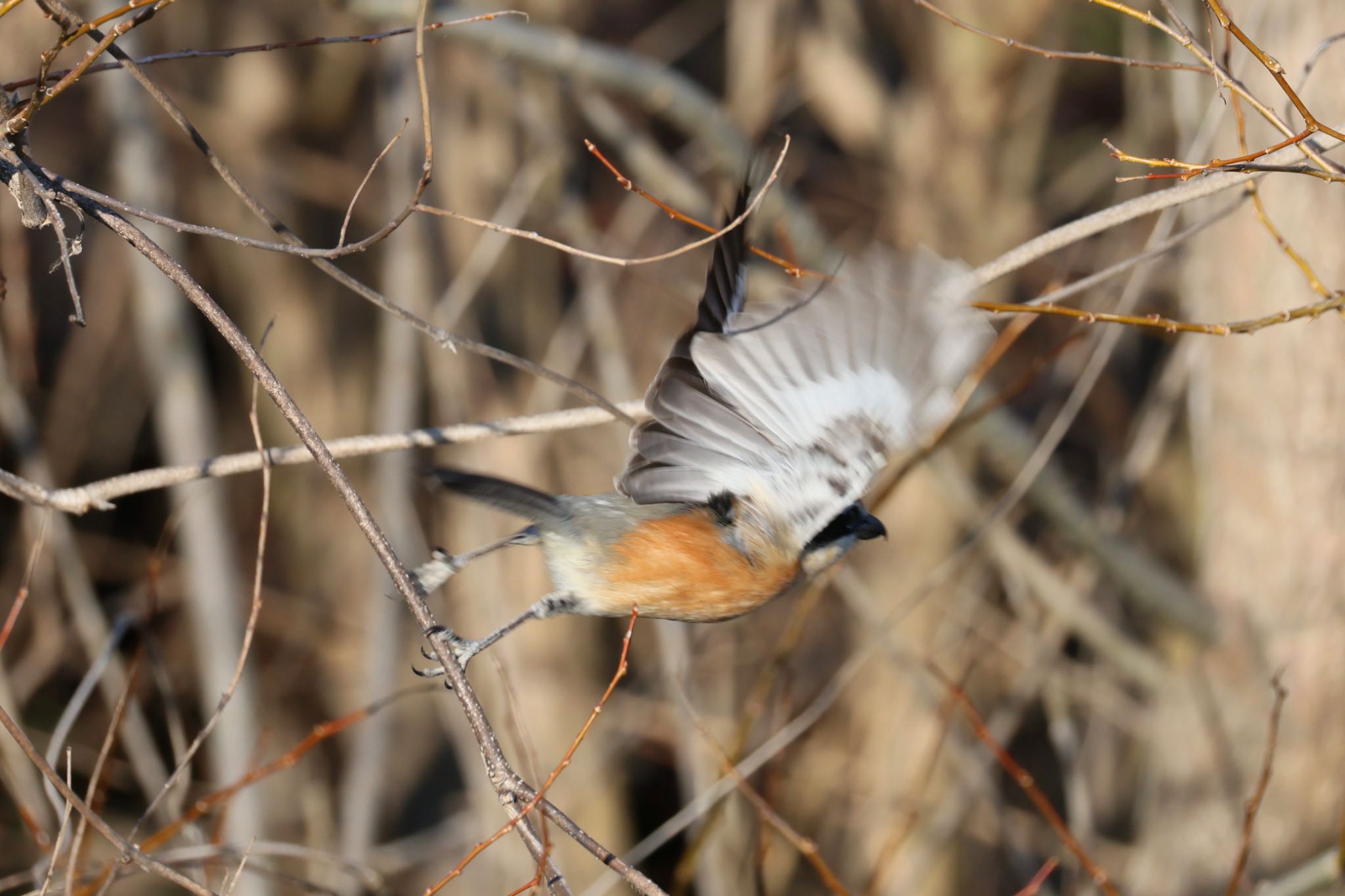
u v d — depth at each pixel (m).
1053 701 11.03
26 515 10.03
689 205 11.96
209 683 12.14
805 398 5.48
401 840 14.34
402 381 12.77
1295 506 9.59
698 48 17.80
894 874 13.03
